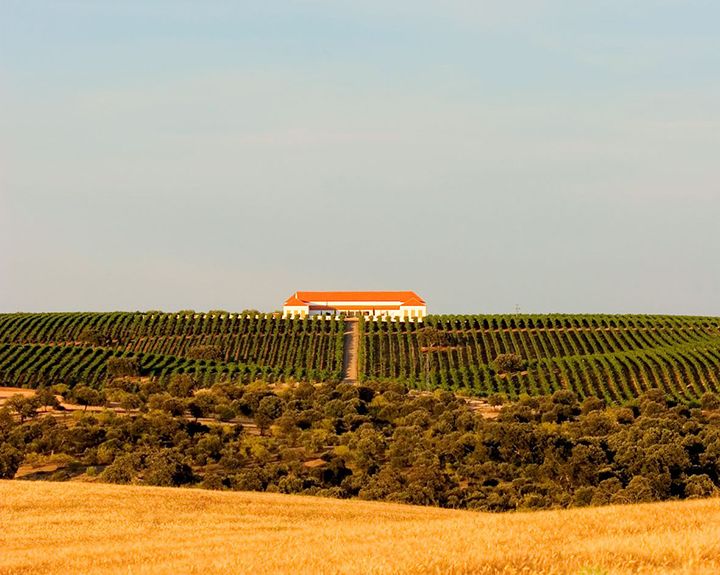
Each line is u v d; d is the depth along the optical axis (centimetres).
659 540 5350
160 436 19050
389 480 16000
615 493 14912
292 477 16400
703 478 15550
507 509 14688
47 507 11650
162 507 11731
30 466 17712
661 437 17600
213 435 18812
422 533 6919
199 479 16662
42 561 7312
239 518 10925
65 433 18438
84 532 9844
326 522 10569
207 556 6738
